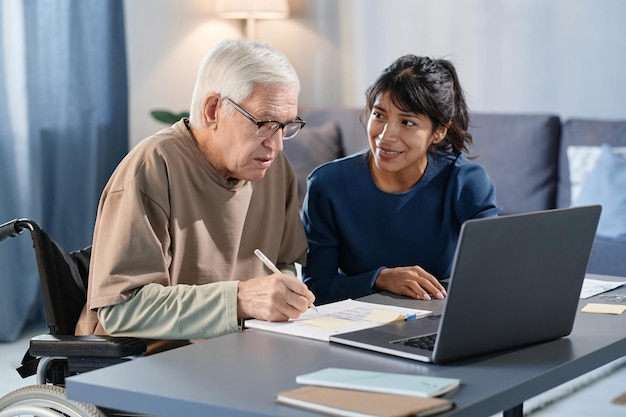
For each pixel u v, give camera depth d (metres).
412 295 2.32
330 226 2.64
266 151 2.16
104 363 1.96
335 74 6.10
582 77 5.41
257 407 1.40
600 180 4.65
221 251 2.28
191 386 1.52
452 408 1.40
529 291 1.76
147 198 2.12
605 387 3.66
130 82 5.45
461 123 2.64
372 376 1.51
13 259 4.52
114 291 2.03
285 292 1.95
